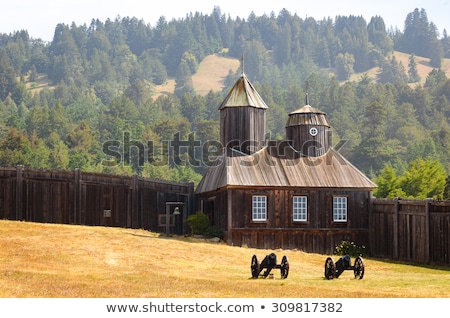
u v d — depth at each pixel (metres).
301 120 78.12
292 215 72.88
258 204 72.06
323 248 73.38
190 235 76.25
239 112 79.44
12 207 69.62
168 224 75.62
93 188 74.31
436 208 63.03
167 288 42.72
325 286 45.25
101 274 48.25
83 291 40.25
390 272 57.38
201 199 80.88
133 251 59.09
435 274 55.81
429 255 63.28
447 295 41.34
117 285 43.16
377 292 42.28
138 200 77.69
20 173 70.00
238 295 40.41
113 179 75.94
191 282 45.78
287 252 67.75
